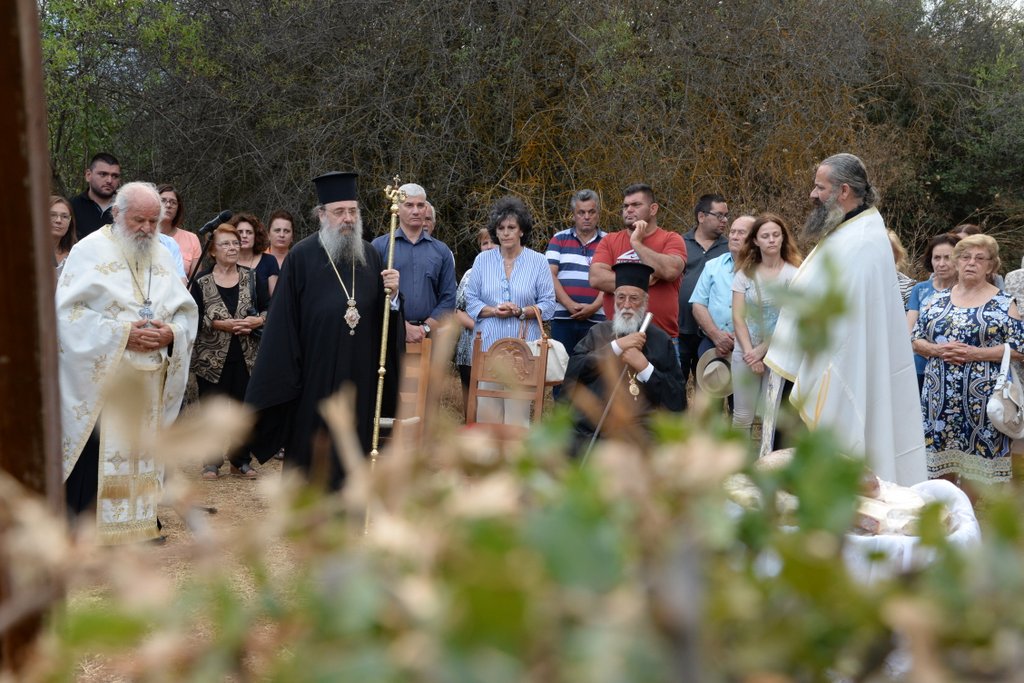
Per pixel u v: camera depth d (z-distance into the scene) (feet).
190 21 45.65
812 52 46.32
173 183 47.01
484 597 1.61
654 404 16.62
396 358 21.12
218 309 25.09
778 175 44.55
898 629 2.01
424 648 1.74
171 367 19.17
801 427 2.42
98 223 26.73
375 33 43.37
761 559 2.35
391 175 43.24
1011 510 2.14
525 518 1.96
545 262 25.77
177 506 2.32
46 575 2.12
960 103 59.21
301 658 1.95
